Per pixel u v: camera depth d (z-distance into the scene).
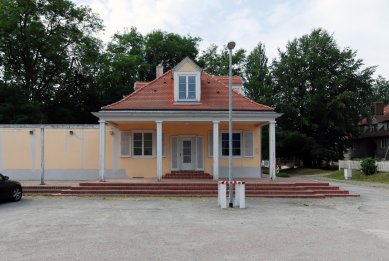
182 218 13.05
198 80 24.38
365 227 11.52
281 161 59.91
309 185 21.16
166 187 20.67
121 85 50.50
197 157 25.95
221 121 23.14
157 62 53.53
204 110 23.19
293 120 53.53
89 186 20.67
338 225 11.85
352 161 41.50
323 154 51.62
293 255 8.12
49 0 42.47
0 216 13.37
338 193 20.61
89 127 26.09
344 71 53.31
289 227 11.45
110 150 25.98
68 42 45.69
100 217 13.19
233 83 28.34
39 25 43.03
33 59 45.28
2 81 41.62
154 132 26.08
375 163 35.97
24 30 42.84
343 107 49.50
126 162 25.95
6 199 17.00
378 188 27.22
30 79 45.12
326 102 51.69
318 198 19.66
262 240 9.58
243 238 9.81
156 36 53.12
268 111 23.14
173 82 25.33
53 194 20.05
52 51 44.72
